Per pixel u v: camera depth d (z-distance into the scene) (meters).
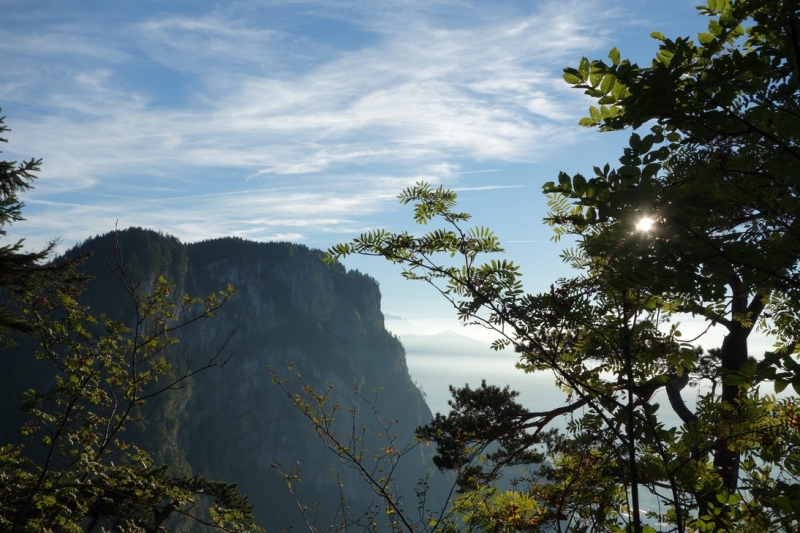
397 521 5.15
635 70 1.49
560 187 1.61
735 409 2.39
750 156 1.76
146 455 7.74
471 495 4.42
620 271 1.66
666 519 2.83
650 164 1.51
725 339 4.71
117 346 7.55
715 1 1.57
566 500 3.26
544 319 2.53
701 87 1.51
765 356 1.38
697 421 2.47
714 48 1.54
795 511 1.40
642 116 1.56
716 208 1.73
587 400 2.32
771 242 1.80
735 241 1.54
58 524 7.16
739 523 2.03
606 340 2.51
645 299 2.20
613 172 1.55
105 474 7.52
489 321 2.63
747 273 1.65
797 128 1.62
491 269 2.62
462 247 2.75
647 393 2.58
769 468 2.65
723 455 2.64
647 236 1.55
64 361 7.29
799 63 1.50
